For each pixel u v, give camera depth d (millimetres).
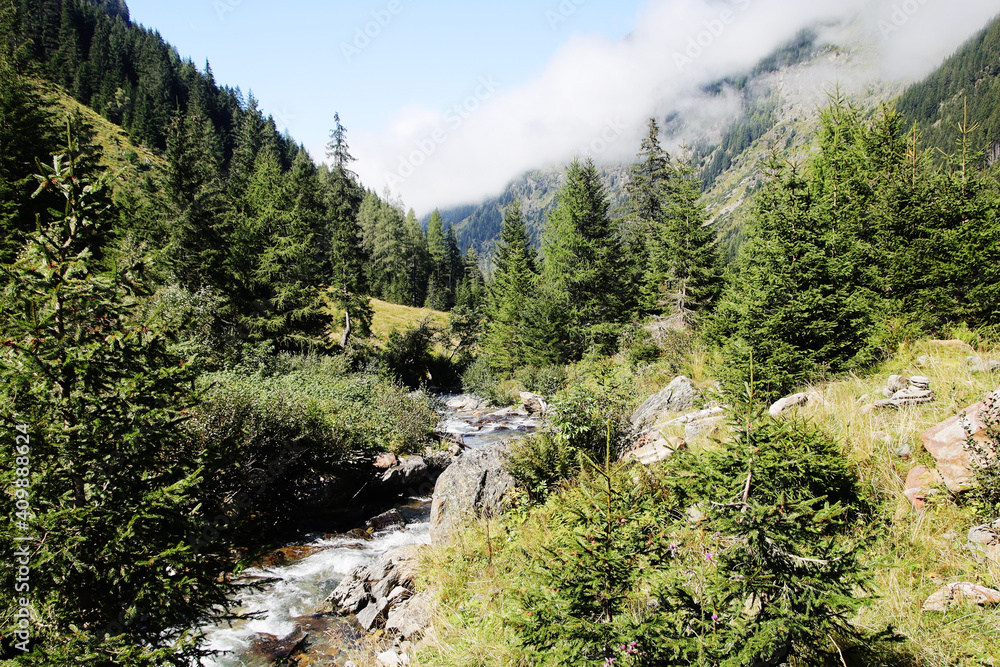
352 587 8023
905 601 3643
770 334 8758
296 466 12070
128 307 4402
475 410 31203
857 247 9258
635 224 37250
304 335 31766
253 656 6543
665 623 2887
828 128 13266
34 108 26016
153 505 3938
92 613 3811
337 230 44000
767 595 2820
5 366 3668
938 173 9219
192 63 130250
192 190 30312
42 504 3764
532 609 3312
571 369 28344
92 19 124438
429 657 4977
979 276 7824
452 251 104375
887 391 6484
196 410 9789
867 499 4570
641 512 3443
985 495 4160
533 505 7938
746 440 3066
